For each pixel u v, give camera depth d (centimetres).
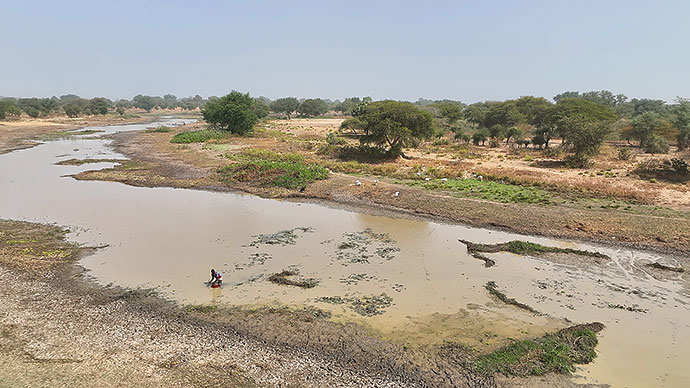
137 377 1199
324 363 1271
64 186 3622
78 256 2072
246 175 3822
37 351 1316
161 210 2909
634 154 4953
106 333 1417
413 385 1177
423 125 4806
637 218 2508
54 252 2116
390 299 1669
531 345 1330
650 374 1228
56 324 1470
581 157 4253
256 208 2988
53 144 6675
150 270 1919
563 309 1595
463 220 2661
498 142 6338
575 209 2752
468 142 6469
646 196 2942
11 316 1516
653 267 1947
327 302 1644
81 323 1477
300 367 1250
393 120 4797
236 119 7544
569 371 1232
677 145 5897
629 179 3559
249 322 1494
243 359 1286
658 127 5881
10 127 9169
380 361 1282
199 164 4644
